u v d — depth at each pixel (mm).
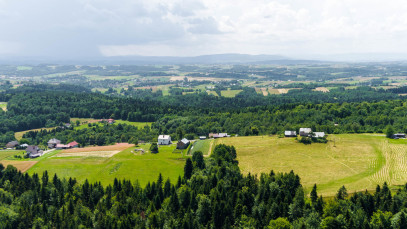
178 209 109062
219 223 101062
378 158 155375
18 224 103438
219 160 143875
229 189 116562
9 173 138125
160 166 156125
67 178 147625
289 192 111000
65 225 101062
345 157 158500
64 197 120625
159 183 128375
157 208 113312
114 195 122812
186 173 140375
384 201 102500
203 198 107688
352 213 95125
